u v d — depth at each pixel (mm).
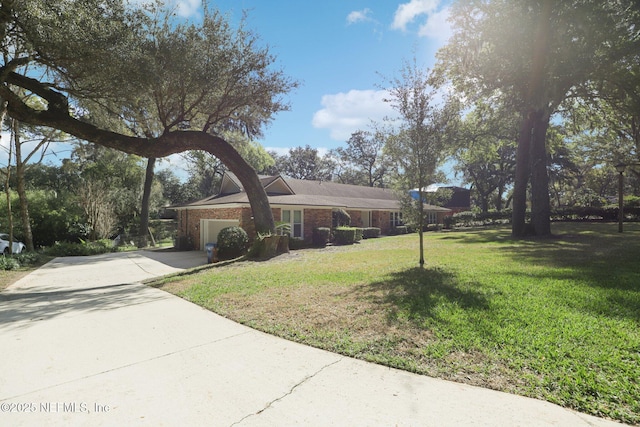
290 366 3348
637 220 23219
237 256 13148
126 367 3406
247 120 12797
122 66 8141
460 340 3680
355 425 2342
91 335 4426
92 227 21609
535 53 12812
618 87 13680
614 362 3008
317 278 7527
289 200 17906
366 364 3340
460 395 2695
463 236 18469
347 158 48562
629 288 5539
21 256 13156
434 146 8445
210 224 19453
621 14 11508
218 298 6250
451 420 2359
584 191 38031
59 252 17250
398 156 8656
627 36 12117
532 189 16188
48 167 29766
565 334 3656
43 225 22078
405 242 17047
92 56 7859
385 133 8828
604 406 2453
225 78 10281
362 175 49500
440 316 4418
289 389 2889
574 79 13461
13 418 2498
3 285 8781
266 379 3086
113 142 10188
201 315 5320
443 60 15953
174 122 10859
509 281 6266
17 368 3408
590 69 12820
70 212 23391
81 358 3652
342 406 2592
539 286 5797
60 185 29641
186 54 9039
